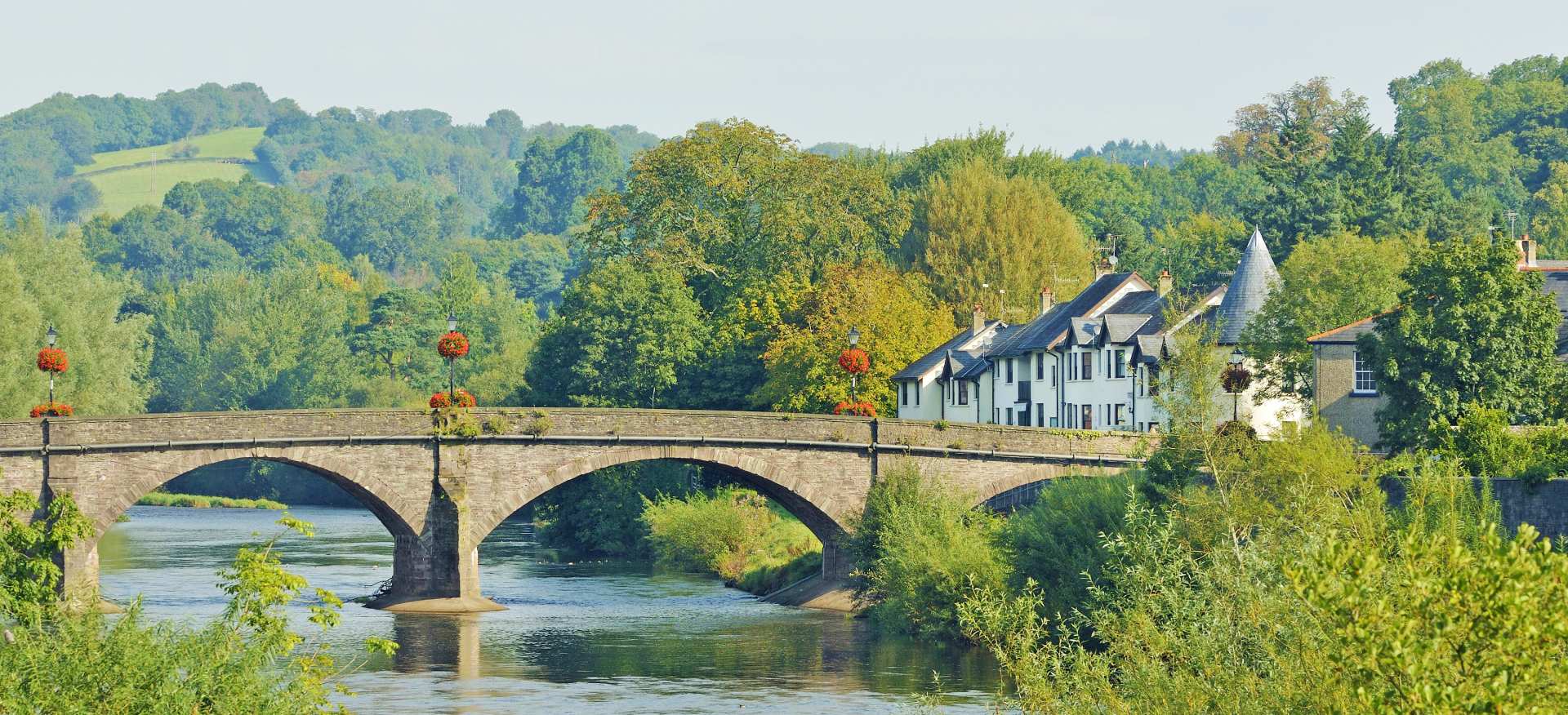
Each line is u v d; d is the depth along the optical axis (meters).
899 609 102.94
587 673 89.38
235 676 45.25
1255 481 76.94
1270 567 50.56
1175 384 87.00
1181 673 47.84
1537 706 29.56
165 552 153.62
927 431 122.44
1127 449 123.25
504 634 103.62
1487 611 29.75
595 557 160.62
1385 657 30.45
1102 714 49.91
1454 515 69.81
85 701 43.50
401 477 116.06
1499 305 104.81
